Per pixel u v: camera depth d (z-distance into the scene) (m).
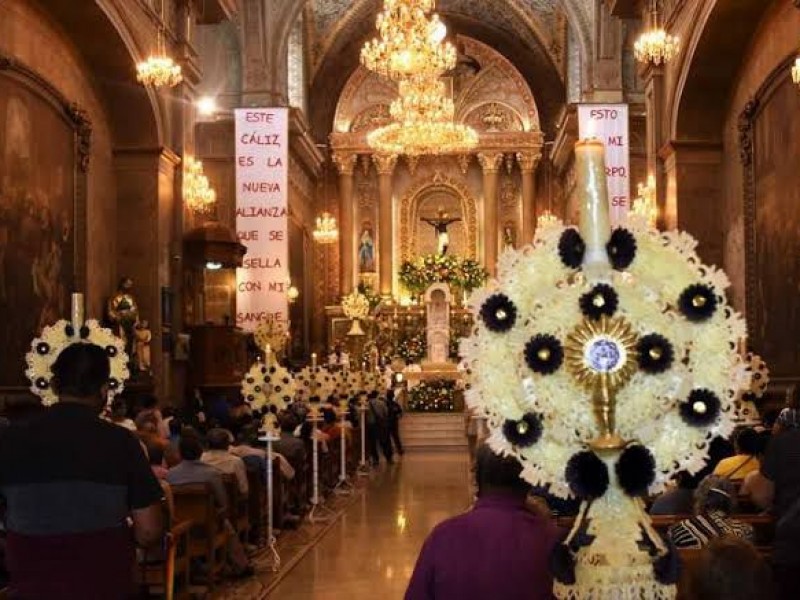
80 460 4.11
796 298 14.41
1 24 13.80
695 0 16.95
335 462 18.91
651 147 19.84
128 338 16.94
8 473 4.13
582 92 28.14
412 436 28.17
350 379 20.89
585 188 3.27
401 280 35.66
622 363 3.11
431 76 24.45
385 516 14.88
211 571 9.39
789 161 14.70
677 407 3.20
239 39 27.09
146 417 10.81
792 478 6.02
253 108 22.27
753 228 16.41
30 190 14.56
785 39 14.98
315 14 34.78
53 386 4.33
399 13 20.16
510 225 37.31
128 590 4.22
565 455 3.21
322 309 36.50
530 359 3.13
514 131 36.66
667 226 19.08
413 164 37.75
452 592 3.72
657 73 19.67
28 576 4.09
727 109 18.08
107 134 18.09
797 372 14.34
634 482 3.09
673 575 3.06
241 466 10.93
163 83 16.33
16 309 13.99
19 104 14.23
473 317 3.35
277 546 12.25
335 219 37.03
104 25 16.12
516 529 3.75
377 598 9.41
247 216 22.14
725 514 5.66
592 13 27.19
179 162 19.47
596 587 3.05
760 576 2.74
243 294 22.17
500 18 35.78
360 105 37.16
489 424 3.25
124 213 18.41
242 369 20.84
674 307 3.24
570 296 3.18
